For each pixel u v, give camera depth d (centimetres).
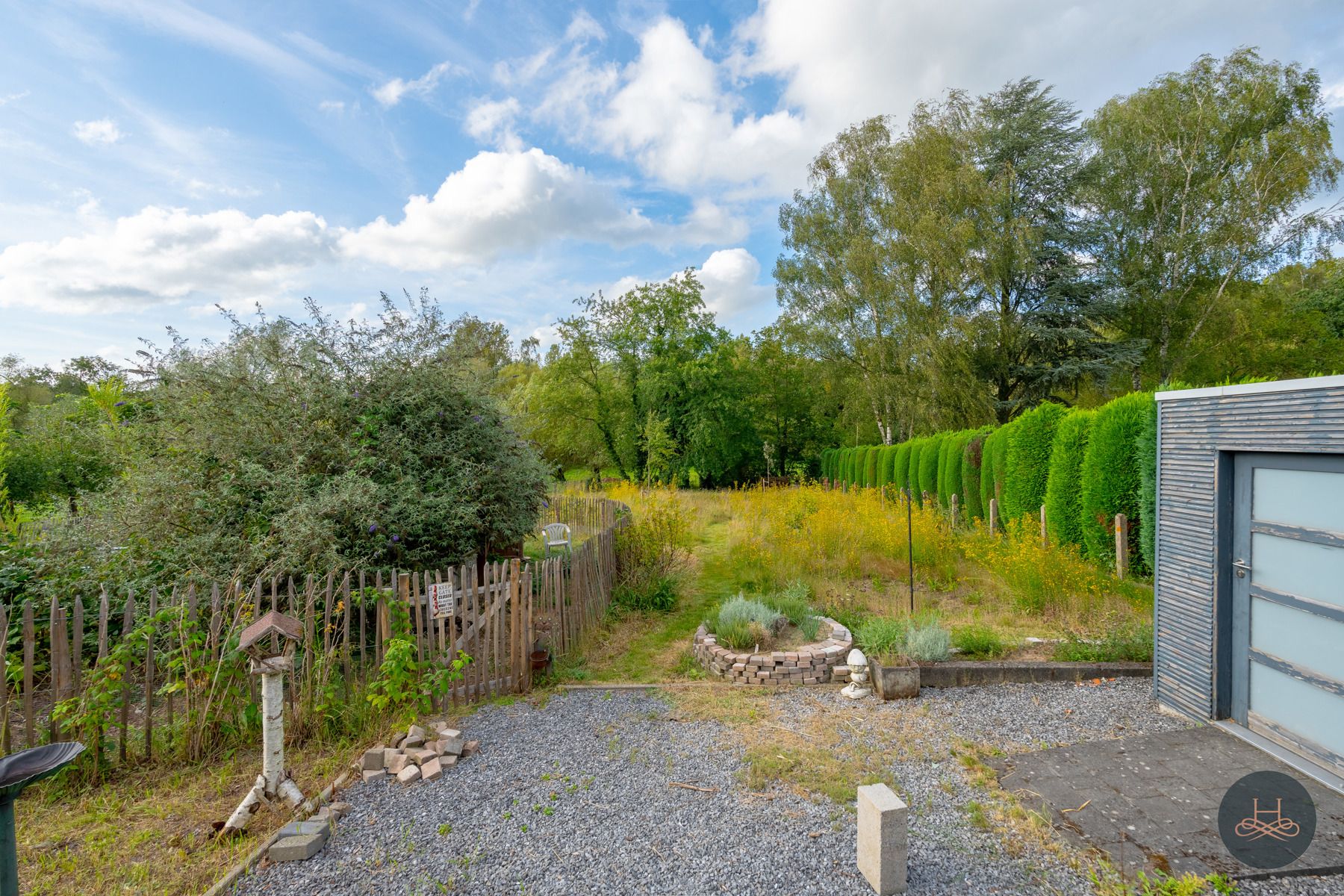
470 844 287
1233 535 384
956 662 511
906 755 374
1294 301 2469
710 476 2797
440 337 664
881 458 2009
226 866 271
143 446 566
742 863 271
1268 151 1898
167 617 378
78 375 1169
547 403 2608
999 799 318
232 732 385
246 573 476
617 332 2678
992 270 2055
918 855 272
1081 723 407
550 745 395
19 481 964
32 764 191
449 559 596
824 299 2367
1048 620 629
